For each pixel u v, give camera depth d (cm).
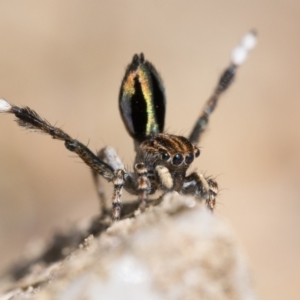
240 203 6
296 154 6
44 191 6
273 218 6
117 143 6
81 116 6
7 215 6
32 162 6
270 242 6
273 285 5
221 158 6
